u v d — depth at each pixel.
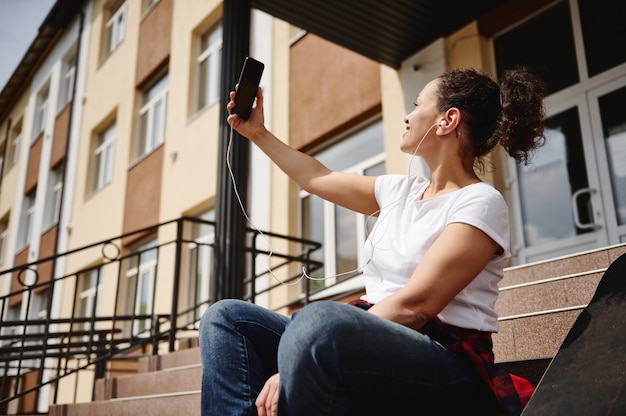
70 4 11.92
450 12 4.73
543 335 2.12
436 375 1.08
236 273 4.06
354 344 1.01
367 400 1.06
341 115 5.95
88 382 7.97
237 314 1.30
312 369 1.02
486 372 1.10
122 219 8.96
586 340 1.15
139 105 9.54
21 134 13.92
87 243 9.71
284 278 6.11
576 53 4.32
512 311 2.51
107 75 10.56
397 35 4.96
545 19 4.57
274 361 1.31
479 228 1.16
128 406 3.16
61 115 11.90
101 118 10.35
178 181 8.00
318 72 6.35
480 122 1.39
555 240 4.20
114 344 4.30
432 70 5.02
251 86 1.66
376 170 5.68
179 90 8.48
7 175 14.12
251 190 6.80
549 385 1.08
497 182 4.52
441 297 1.12
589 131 4.14
